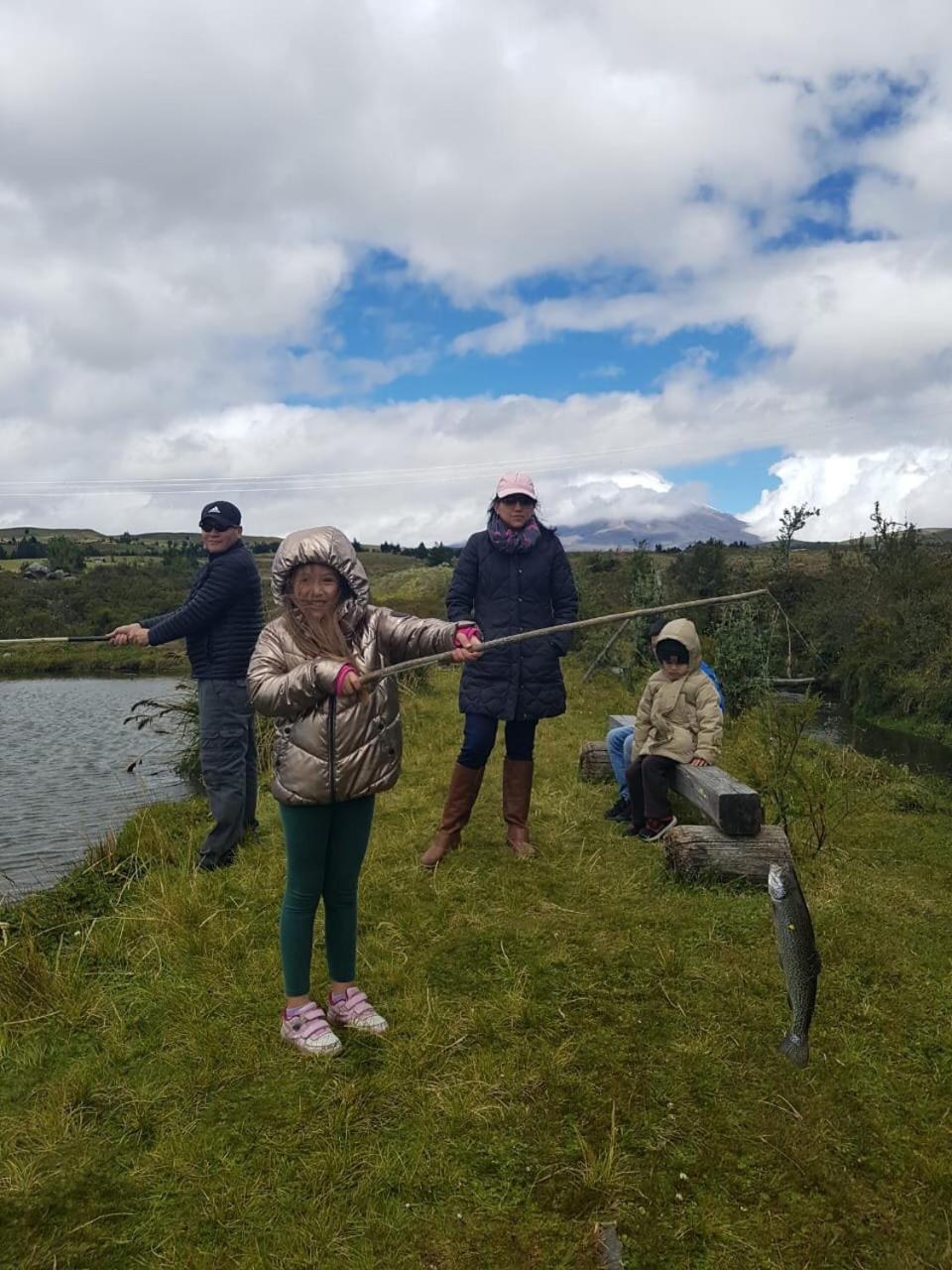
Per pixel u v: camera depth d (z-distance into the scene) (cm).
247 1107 260
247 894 434
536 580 473
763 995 330
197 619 462
